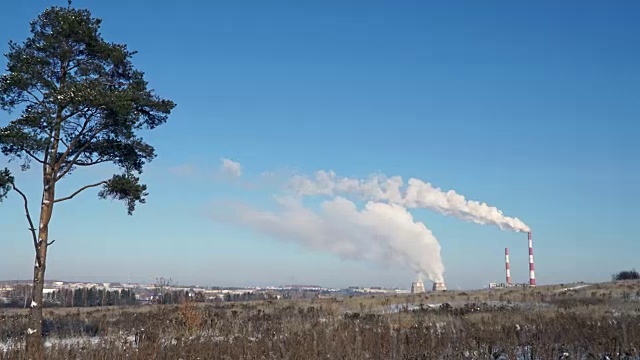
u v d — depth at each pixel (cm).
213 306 3738
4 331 2078
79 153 2011
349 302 3694
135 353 1430
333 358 1355
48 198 1922
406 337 1491
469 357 1340
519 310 2395
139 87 2084
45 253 1903
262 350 1495
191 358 1439
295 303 3847
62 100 1852
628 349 1280
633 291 3506
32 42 1986
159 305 2884
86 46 2028
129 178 1984
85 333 2062
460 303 3341
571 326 1584
